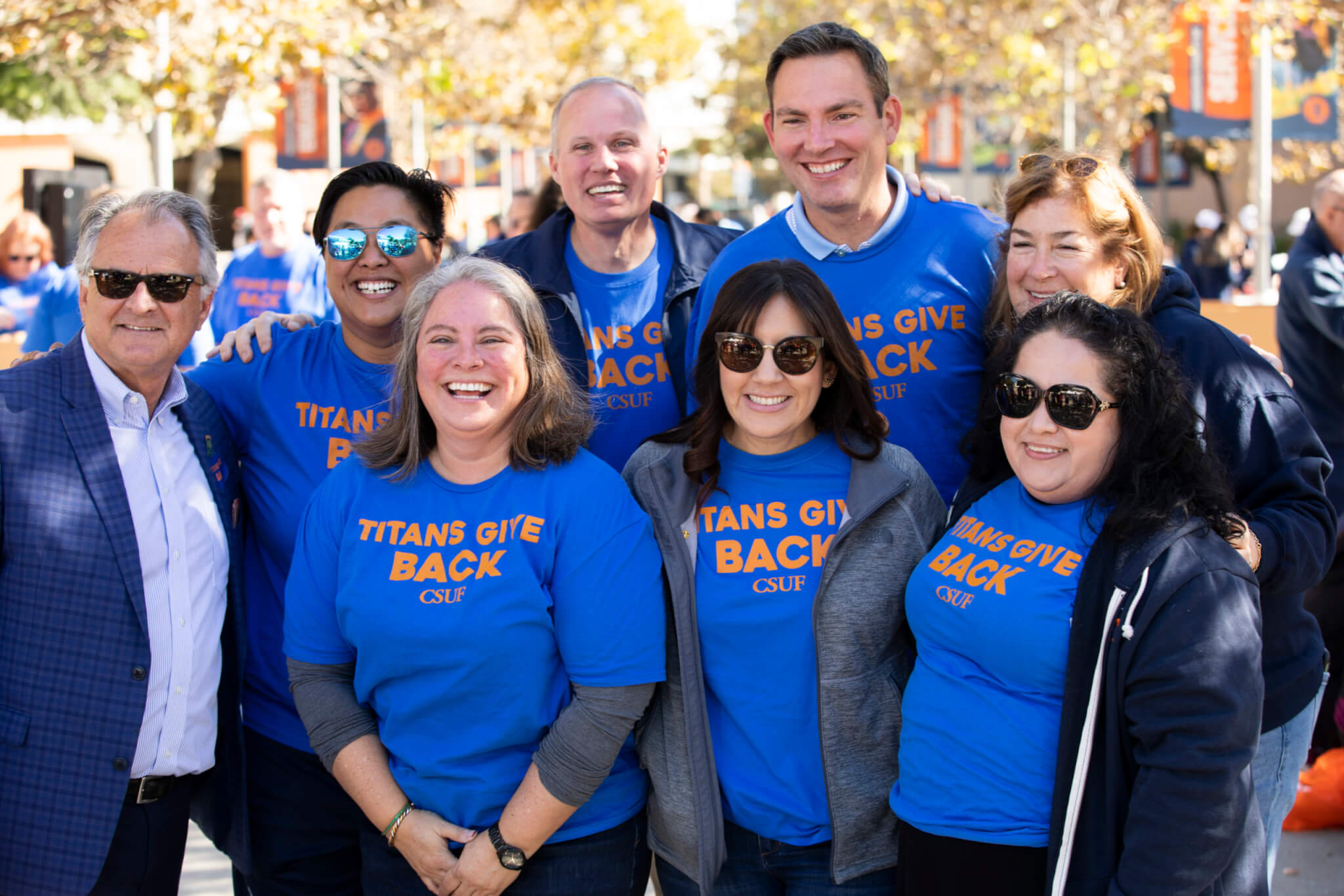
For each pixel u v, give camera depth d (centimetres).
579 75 2241
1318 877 423
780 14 2539
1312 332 522
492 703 259
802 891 276
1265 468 266
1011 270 300
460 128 2253
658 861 292
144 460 277
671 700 275
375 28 1345
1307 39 1347
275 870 316
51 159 1600
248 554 325
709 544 275
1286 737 279
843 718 267
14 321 786
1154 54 1477
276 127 1538
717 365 279
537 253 368
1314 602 481
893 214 342
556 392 272
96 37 934
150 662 269
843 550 271
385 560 262
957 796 245
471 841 261
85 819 262
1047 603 238
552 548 262
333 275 319
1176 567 227
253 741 317
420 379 262
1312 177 2134
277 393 321
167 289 269
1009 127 2141
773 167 3950
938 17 1648
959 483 342
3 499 259
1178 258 2220
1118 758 230
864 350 342
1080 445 241
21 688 261
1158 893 218
